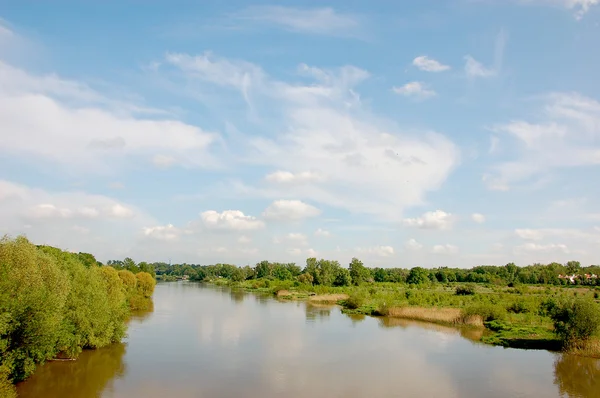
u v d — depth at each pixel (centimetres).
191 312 7275
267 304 9019
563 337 4319
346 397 2880
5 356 2792
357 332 5384
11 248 3105
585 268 18138
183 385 3078
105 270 5109
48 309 3077
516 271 18300
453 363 3803
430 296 8494
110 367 3512
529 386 3162
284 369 3528
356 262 15588
